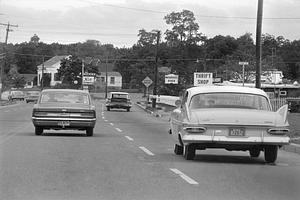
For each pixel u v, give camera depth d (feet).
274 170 44.98
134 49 501.97
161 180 38.55
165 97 247.91
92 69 470.39
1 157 50.21
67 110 74.69
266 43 492.95
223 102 50.57
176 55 445.78
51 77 508.94
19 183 36.50
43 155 52.01
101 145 63.72
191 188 35.65
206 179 39.37
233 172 43.24
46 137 73.26
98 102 294.25
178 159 51.01
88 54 578.25
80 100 77.56
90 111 75.41
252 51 365.61
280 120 47.11
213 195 33.42
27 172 41.22
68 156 51.57
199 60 414.41
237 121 46.39
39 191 33.78
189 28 460.14
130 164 46.75
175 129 53.98
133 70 490.90
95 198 31.91
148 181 38.04
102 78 519.19
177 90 310.65
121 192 33.83
